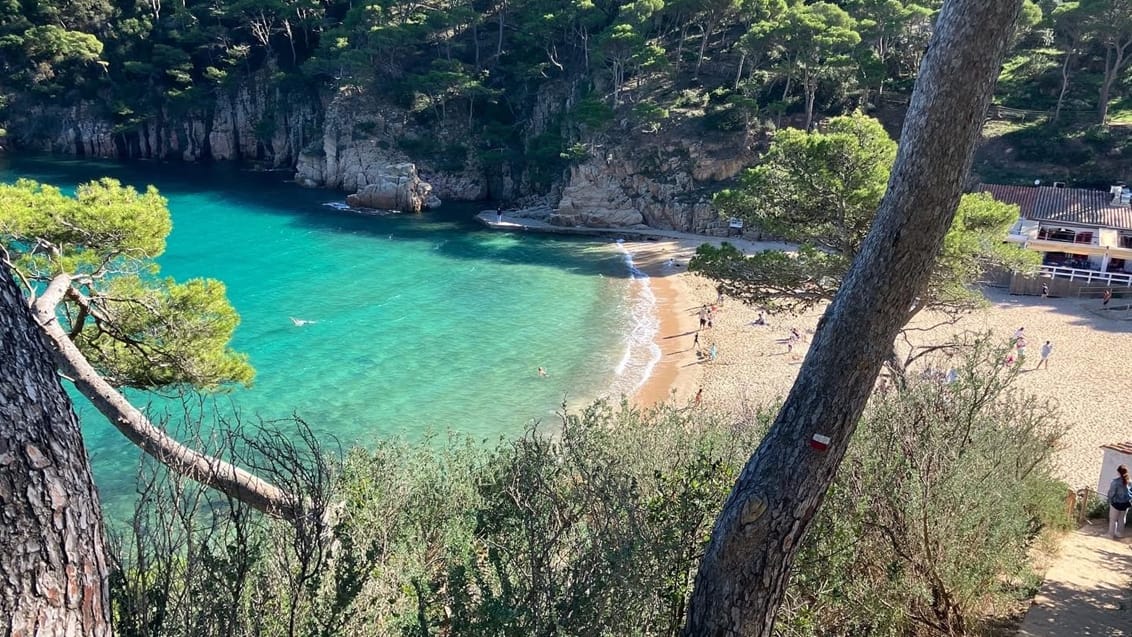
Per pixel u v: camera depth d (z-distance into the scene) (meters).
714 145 65.25
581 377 34.38
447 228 66.75
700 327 40.53
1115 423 25.38
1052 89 66.88
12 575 2.37
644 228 65.06
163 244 14.77
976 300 21.94
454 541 6.22
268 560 4.84
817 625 6.49
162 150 99.88
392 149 81.81
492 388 32.94
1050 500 11.57
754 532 5.16
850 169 21.16
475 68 85.88
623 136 68.56
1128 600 8.70
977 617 7.79
